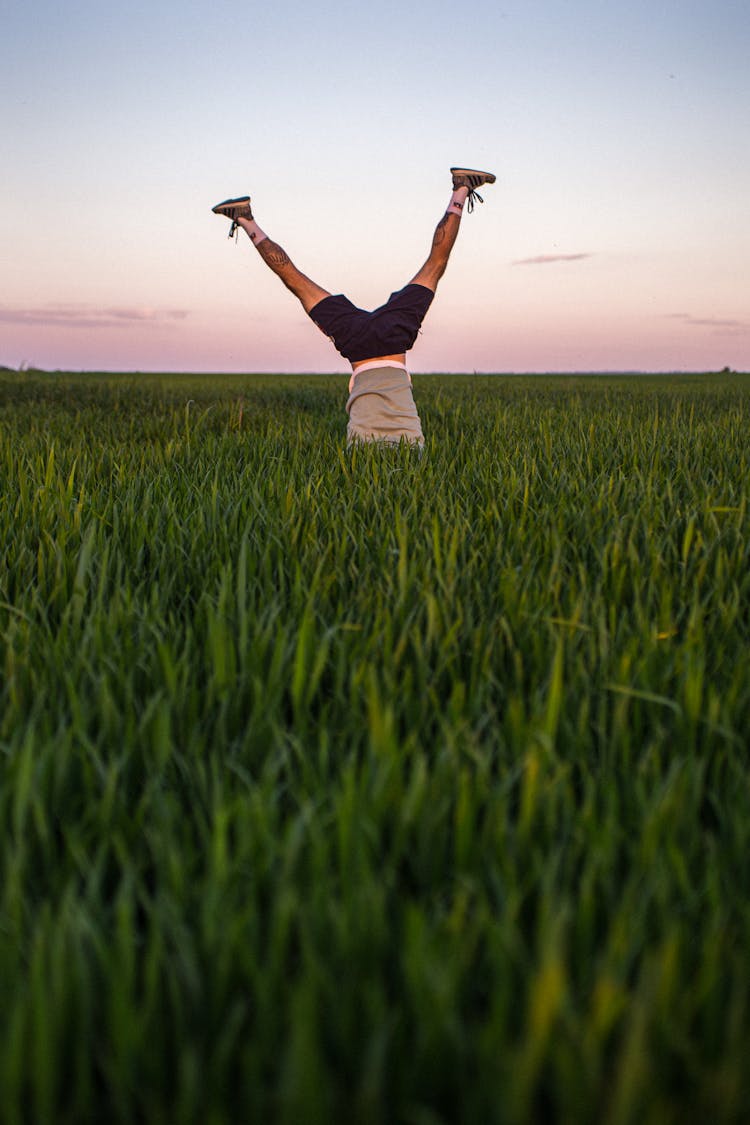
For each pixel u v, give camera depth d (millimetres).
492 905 1327
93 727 1883
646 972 1104
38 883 1408
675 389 17641
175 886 1280
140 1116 1051
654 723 1836
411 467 5008
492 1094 969
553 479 4531
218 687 1993
